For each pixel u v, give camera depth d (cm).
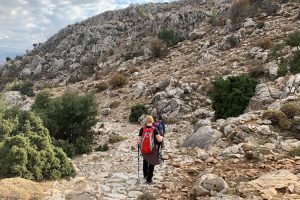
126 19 9488
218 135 1393
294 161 1017
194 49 4747
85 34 9169
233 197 761
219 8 6769
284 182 817
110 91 4172
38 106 2334
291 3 4594
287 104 1450
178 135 2066
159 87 3506
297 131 1296
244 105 2122
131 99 3612
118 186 973
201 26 5841
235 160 1109
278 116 1367
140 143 1009
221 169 1043
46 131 1400
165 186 952
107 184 991
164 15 7569
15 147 1050
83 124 2006
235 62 3412
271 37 3691
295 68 2472
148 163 978
